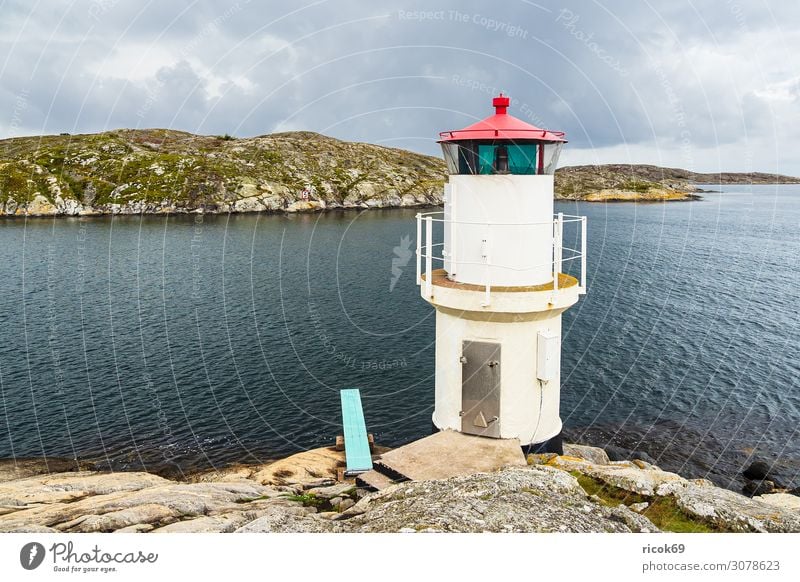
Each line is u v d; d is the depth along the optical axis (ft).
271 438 100.37
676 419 110.63
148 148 571.69
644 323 171.22
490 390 51.57
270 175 528.22
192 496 46.09
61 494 54.03
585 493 40.29
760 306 189.98
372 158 605.73
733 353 145.07
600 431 106.01
